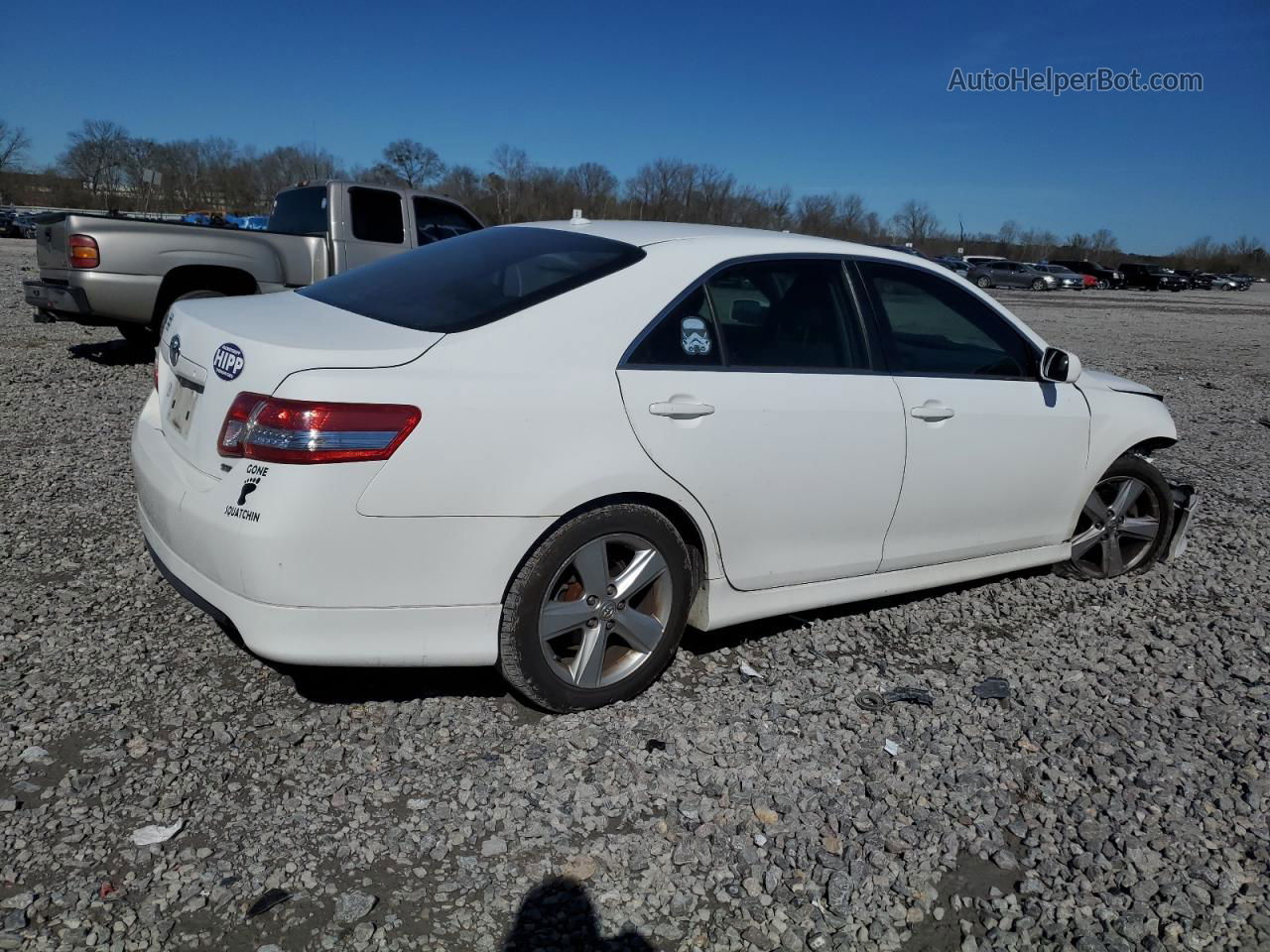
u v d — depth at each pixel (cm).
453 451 284
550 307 315
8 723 305
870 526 386
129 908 234
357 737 311
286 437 271
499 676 354
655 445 320
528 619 308
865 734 333
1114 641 424
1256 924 254
